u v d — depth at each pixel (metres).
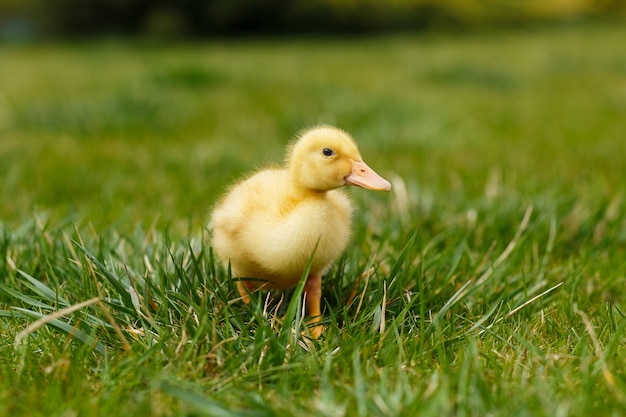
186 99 13.34
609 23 45.56
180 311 3.89
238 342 3.70
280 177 4.52
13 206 6.74
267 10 40.22
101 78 19.08
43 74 20.89
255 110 13.13
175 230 5.91
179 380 3.37
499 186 6.89
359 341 3.74
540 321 4.20
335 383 3.43
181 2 40.50
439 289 4.54
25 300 4.08
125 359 3.56
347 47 32.44
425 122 10.75
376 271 4.57
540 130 11.60
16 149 9.41
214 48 33.31
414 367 3.61
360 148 9.73
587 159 9.16
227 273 4.52
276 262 4.08
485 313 4.35
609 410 3.17
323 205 4.13
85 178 7.97
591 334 3.71
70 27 42.38
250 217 4.19
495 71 18.08
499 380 3.37
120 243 5.10
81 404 3.20
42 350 3.80
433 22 41.72
